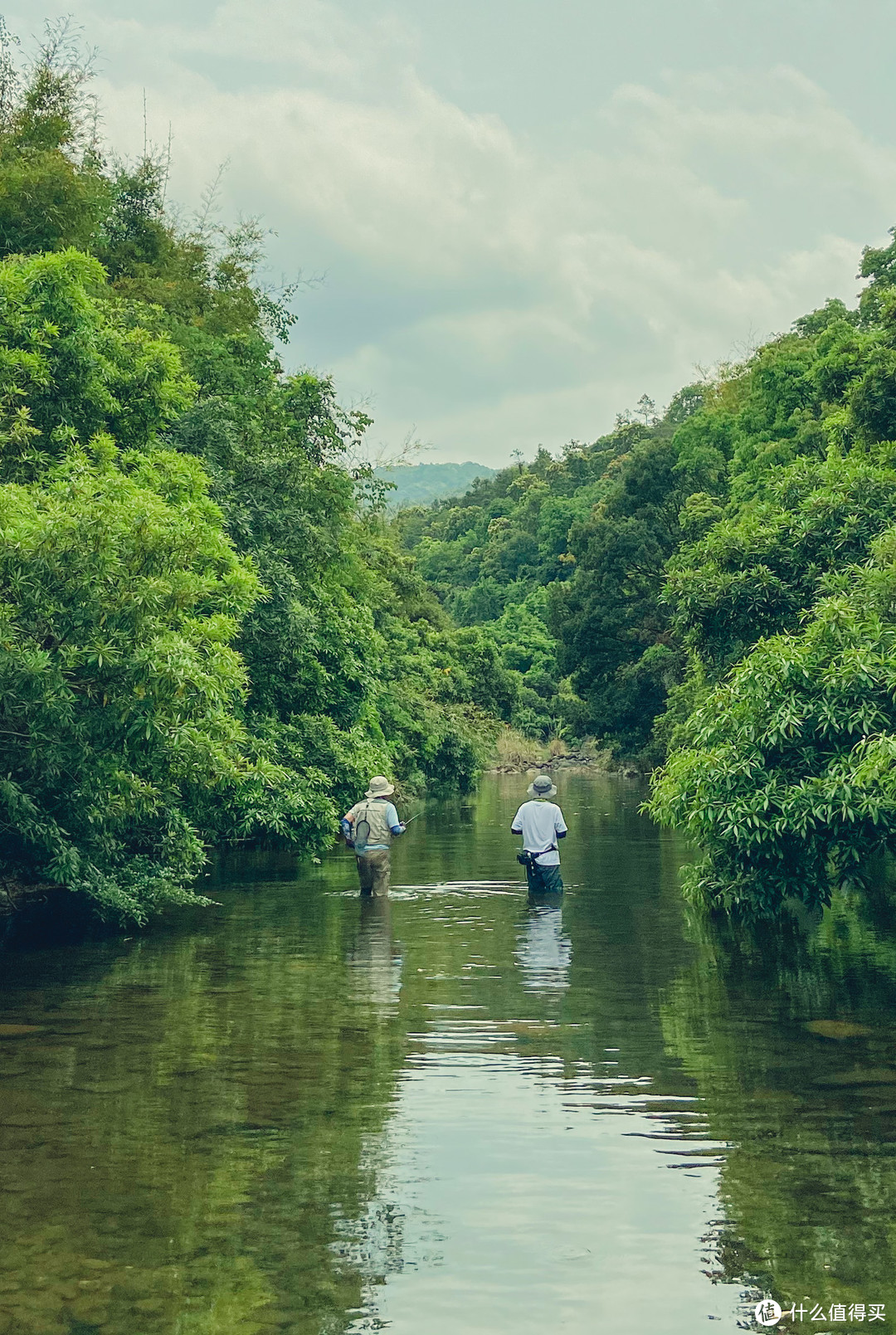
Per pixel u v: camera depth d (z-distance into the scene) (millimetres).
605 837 23141
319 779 20359
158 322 20750
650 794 40656
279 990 9188
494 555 131500
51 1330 4012
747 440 41406
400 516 56750
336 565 25469
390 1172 5395
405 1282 4375
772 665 11523
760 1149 5633
